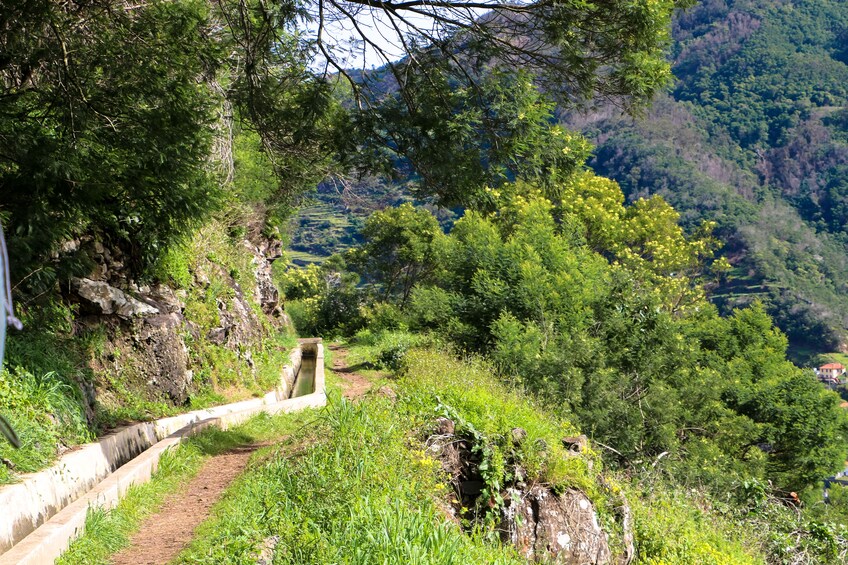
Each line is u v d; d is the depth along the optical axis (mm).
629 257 45500
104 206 11430
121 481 8281
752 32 168500
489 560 6562
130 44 10305
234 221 22922
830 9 171875
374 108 11680
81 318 12148
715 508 14375
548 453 9234
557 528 8797
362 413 8750
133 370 13008
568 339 20922
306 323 51406
